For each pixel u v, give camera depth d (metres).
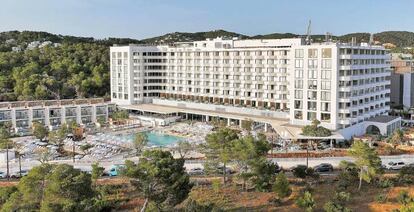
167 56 182.50
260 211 63.94
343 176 76.62
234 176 76.81
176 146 114.00
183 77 178.25
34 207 47.78
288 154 101.56
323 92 121.50
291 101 129.38
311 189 71.69
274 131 133.00
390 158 98.25
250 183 73.06
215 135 76.00
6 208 48.22
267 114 150.50
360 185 72.56
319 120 122.31
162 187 54.03
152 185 53.91
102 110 164.25
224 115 153.50
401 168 82.69
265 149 71.31
